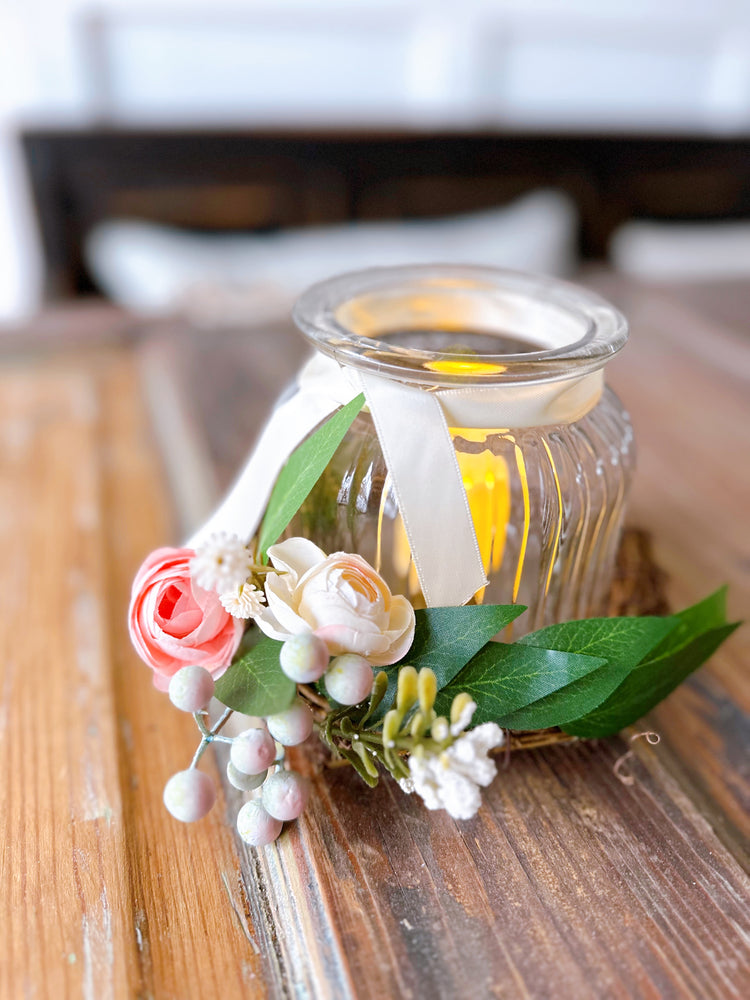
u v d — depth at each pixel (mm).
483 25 1068
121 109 988
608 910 200
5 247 1013
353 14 1001
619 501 263
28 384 547
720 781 250
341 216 1094
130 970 190
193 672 191
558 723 211
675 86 1239
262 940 201
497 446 232
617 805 234
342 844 215
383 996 178
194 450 430
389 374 212
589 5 1095
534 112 1193
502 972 184
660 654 228
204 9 938
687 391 535
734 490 421
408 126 1088
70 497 409
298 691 228
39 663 296
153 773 252
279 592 199
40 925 200
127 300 951
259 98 1042
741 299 705
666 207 1279
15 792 241
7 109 936
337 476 239
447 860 212
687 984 183
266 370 542
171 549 216
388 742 180
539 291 282
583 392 232
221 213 1033
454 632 210
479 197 1154
